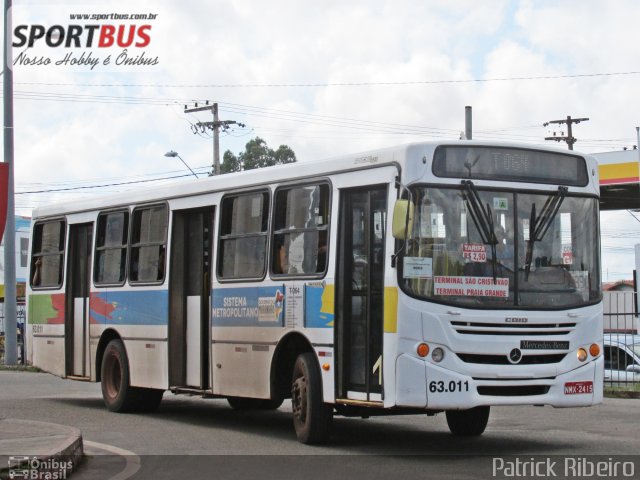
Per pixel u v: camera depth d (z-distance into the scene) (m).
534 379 11.07
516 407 16.98
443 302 10.82
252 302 13.24
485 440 12.59
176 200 15.14
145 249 15.82
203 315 14.49
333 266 11.77
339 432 13.59
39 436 11.38
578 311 11.41
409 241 10.84
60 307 17.95
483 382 10.88
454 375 10.77
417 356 10.72
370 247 11.38
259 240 13.28
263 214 13.26
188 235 15.11
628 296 29.50
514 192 11.34
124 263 16.30
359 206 11.68
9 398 18.95
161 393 16.41
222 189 14.15
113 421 15.08
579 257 11.59
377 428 14.14
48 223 18.64
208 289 14.45
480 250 11.07
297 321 12.37
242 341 13.42
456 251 10.98
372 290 11.30
